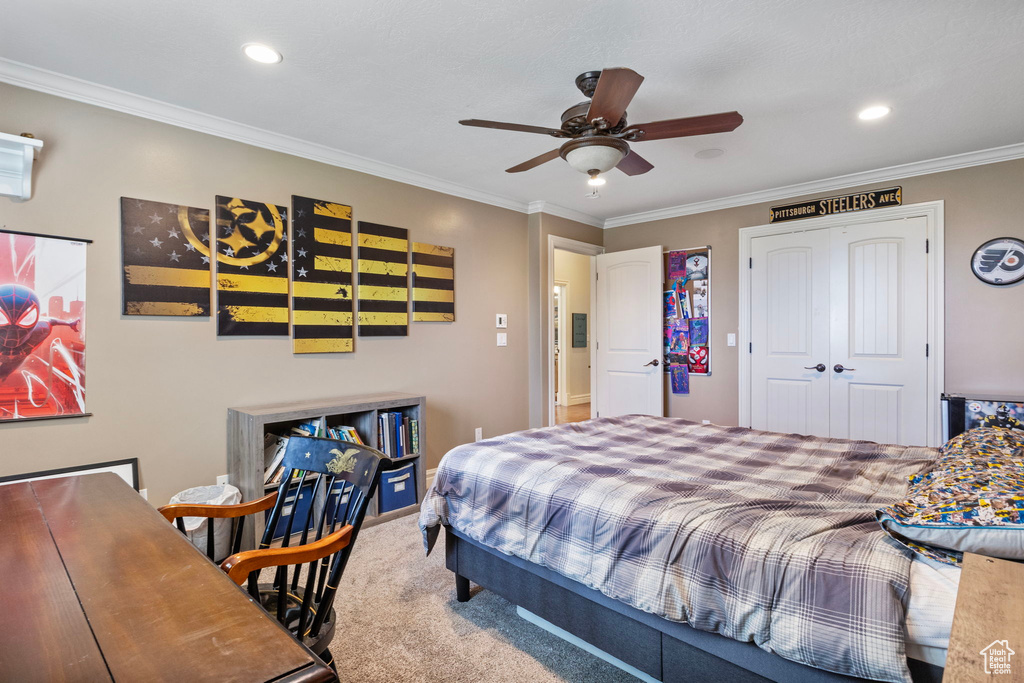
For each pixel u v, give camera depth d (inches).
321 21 77.3
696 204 183.2
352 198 136.7
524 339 187.3
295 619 54.2
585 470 76.2
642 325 193.8
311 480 112.9
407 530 121.3
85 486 61.0
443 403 159.9
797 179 155.2
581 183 159.5
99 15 75.2
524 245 186.5
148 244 103.3
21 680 25.6
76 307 95.3
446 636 77.8
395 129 118.2
